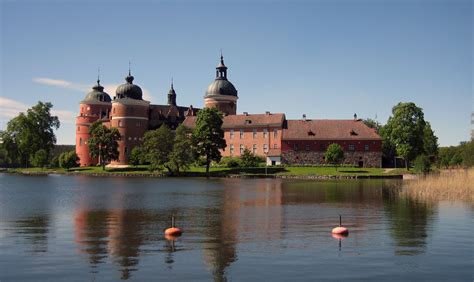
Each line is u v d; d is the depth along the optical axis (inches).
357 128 5206.7
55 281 780.6
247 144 5565.9
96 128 5167.3
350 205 1798.7
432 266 866.8
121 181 3666.3
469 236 1142.3
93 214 1562.5
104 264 877.8
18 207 1777.8
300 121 5462.6
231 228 1266.0
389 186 2883.9
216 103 6407.5
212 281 779.4
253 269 844.6
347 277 799.7
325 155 4658.0
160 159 4596.5
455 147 5925.2
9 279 790.5
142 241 1085.8
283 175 4220.0
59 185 3166.8
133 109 5846.5
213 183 3344.0
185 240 1097.4
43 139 5821.9
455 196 2079.2
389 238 1118.4
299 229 1246.9
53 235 1162.6
